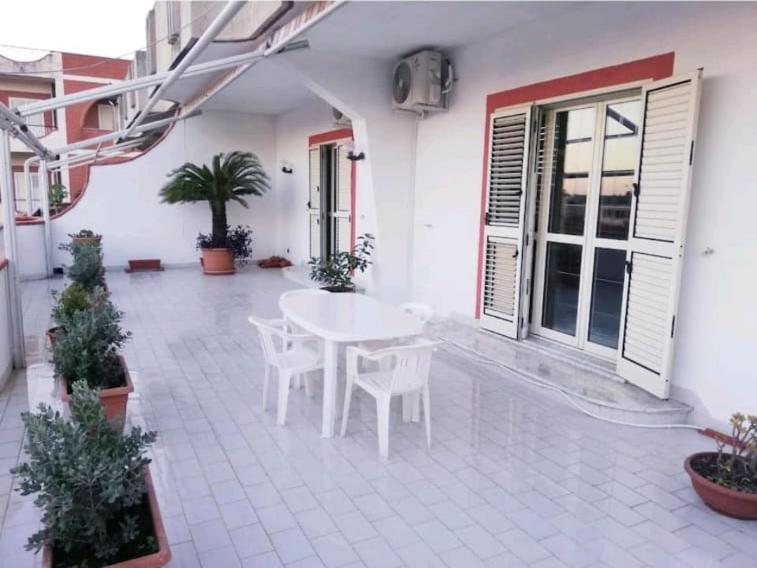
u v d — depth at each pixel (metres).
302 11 4.18
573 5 4.22
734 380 3.33
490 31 4.89
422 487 2.83
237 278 8.99
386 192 6.20
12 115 3.76
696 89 3.24
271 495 2.74
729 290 3.32
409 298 6.51
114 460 1.83
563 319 4.82
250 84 7.35
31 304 6.92
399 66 5.70
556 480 2.92
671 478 2.95
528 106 4.67
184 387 4.16
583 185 4.51
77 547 1.79
